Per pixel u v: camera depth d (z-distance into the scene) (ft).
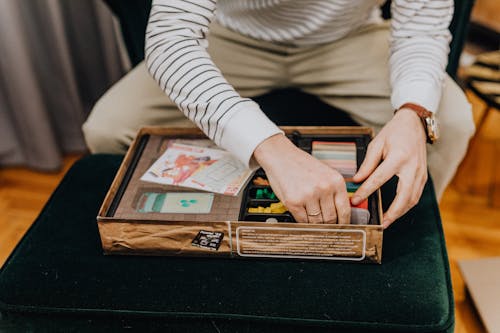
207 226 2.43
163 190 2.68
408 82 2.87
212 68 2.61
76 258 2.65
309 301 2.36
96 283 2.51
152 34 2.69
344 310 2.33
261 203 2.63
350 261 2.51
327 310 2.34
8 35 4.73
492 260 3.78
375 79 3.49
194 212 2.54
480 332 3.54
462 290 3.86
